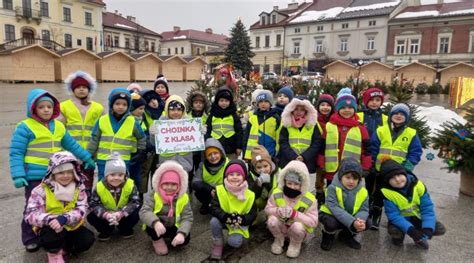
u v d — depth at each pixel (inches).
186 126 160.6
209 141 154.6
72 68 1132.5
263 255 124.6
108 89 871.1
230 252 126.3
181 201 127.2
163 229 118.3
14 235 133.5
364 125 159.0
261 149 149.7
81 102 156.8
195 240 134.3
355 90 375.6
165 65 1417.3
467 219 155.0
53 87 861.2
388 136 155.1
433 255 125.4
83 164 139.5
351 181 128.3
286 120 156.5
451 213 161.5
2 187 186.2
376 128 166.9
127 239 133.6
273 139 173.3
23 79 1000.9
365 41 1847.9
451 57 1616.6
